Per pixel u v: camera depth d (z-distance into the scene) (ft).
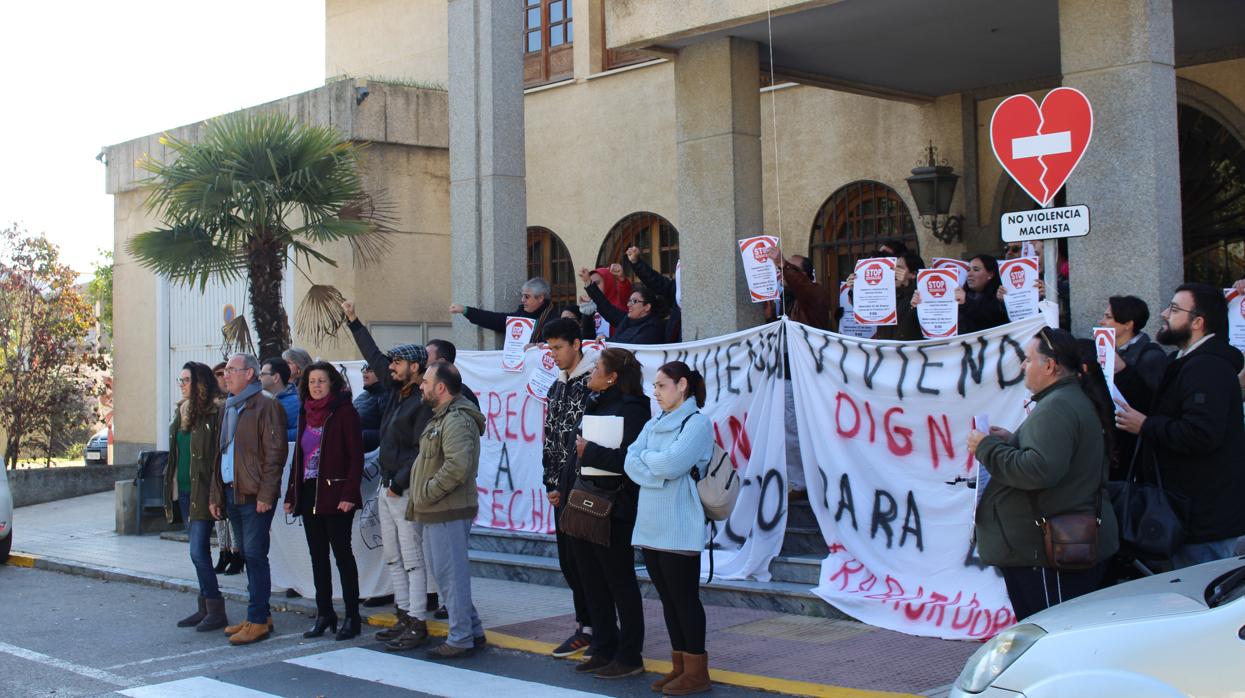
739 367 30.09
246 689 23.59
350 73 70.08
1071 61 27.86
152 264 47.29
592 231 56.95
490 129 39.99
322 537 28.12
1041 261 31.94
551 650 25.53
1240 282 24.45
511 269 40.37
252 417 27.94
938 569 25.48
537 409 35.50
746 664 23.26
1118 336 23.39
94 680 24.84
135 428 70.95
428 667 24.86
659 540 21.39
